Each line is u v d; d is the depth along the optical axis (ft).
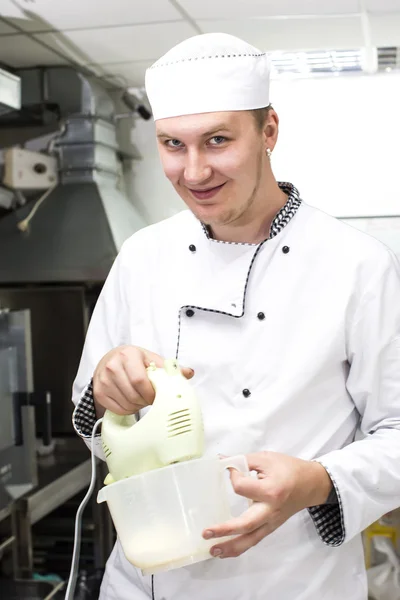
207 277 4.08
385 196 8.20
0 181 9.05
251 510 3.27
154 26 7.75
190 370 3.56
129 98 9.04
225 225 3.96
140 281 4.29
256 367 3.90
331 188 8.31
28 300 9.00
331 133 8.24
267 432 3.84
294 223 4.04
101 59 8.59
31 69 8.79
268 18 7.47
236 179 3.53
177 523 3.28
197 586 3.92
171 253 4.23
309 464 3.51
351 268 3.90
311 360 3.83
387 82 8.04
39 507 7.47
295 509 3.42
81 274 8.79
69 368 9.00
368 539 7.64
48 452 8.84
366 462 3.64
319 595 3.85
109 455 3.53
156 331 4.15
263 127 3.69
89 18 7.58
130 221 8.93
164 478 3.27
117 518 3.39
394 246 8.06
